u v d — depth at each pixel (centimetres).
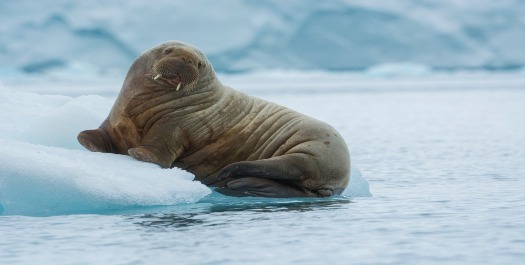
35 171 3056
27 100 4597
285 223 2784
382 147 6425
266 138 3588
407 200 3378
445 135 7581
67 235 2575
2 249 2370
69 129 3809
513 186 3828
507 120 9562
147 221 2823
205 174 3553
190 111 3500
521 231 2595
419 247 2361
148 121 3462
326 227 2700
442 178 4250
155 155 3378
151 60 3475
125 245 2405
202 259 2211
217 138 3566
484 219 2844
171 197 3194
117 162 3312
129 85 3506
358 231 2623
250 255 2259
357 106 13475
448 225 2723
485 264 2131
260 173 3384
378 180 4206
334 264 2150
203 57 3550
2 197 3025
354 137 7588
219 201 3328
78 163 3197
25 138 3831
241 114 3634
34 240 2502
